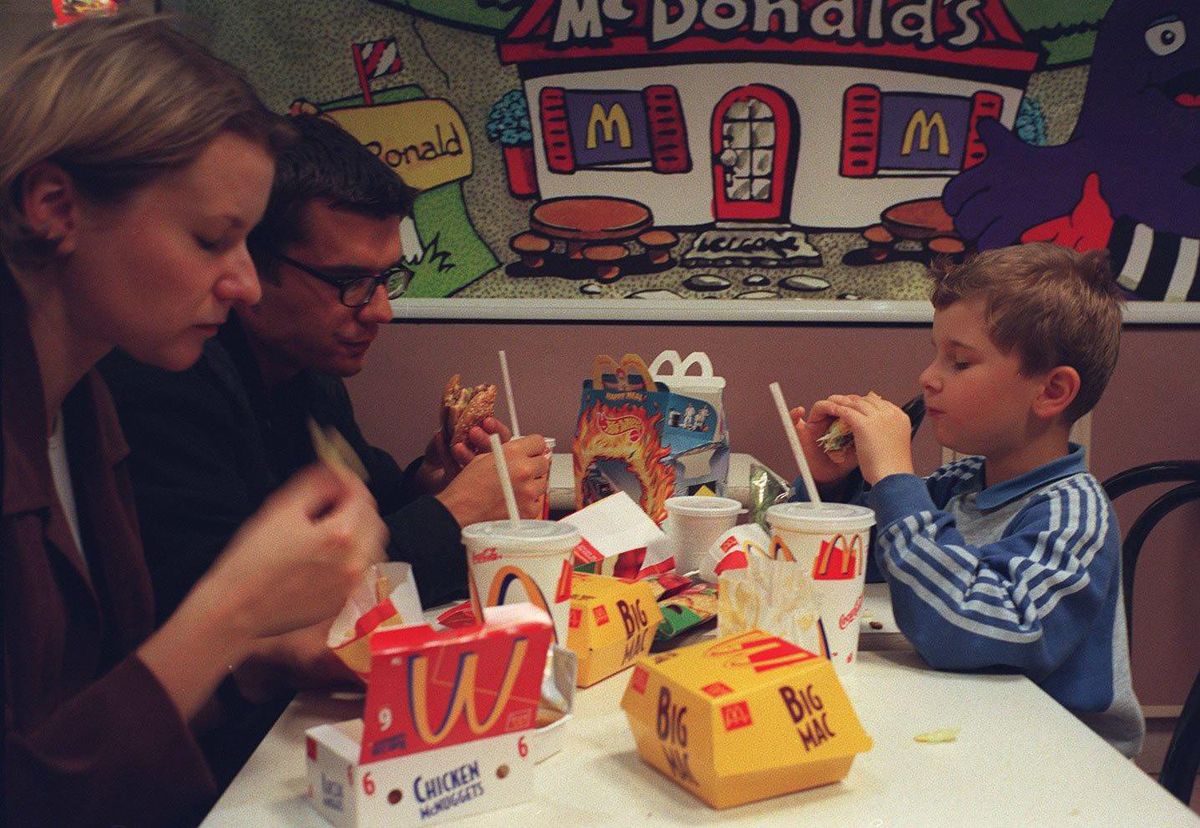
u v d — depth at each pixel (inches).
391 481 69.2
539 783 31.2
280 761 33.0
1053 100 98.8
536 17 98.7
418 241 100.8
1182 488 66.8
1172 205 99.7
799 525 39.1
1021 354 50.1
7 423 31.4
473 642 28.6
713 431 58.6
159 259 32.4
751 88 99.0
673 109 99.4
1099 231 100.0
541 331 101.4
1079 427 101.4
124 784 29.5
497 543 36.4
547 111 99.7
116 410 44.8
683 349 101.5
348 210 52.6
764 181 100.2
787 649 32.6
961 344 51.7
